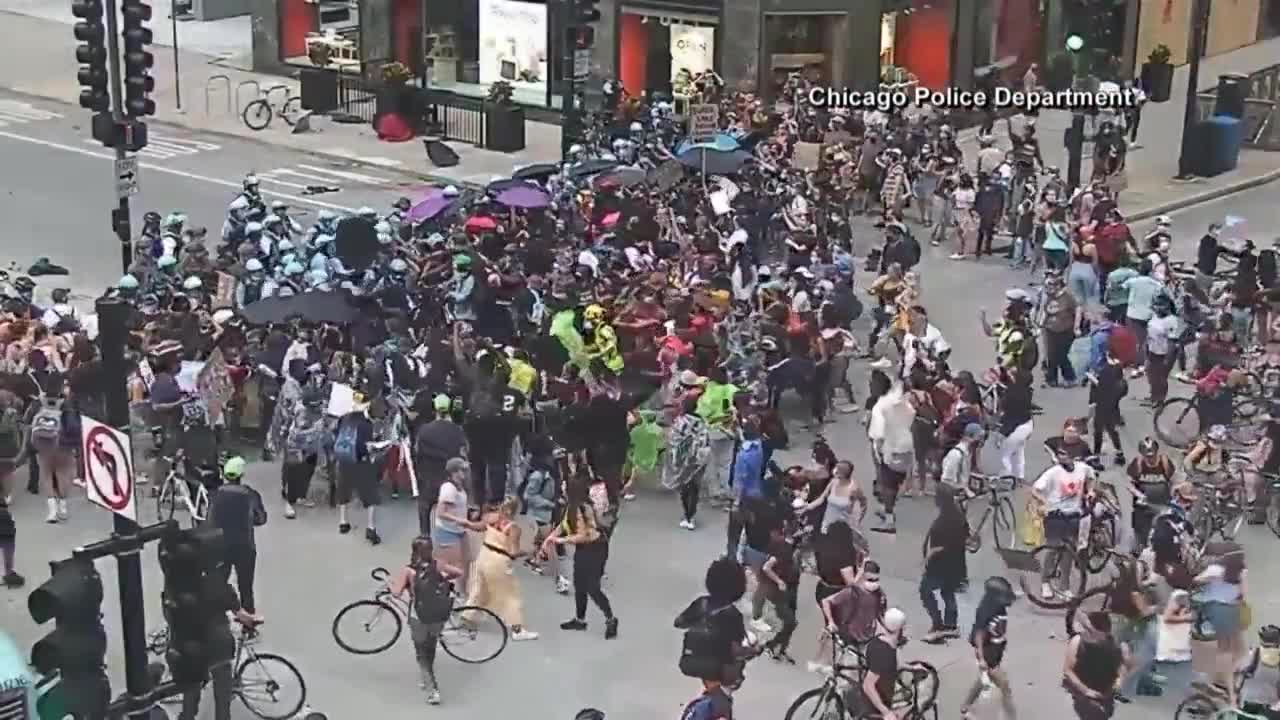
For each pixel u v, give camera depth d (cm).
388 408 2347
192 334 2427
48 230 3544
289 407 2303
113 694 1781
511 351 2444
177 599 1167
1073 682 1655
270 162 4156
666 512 2328
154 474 2253
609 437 2248
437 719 1803
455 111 4388
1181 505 2034
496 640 1961
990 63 4672
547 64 4522
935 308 3181
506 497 2230
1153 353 2645
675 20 4394
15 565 2130
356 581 2112
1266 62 5300
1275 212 3891
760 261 3175
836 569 1817
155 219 2986
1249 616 1858
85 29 2520
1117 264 3095
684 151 3350
